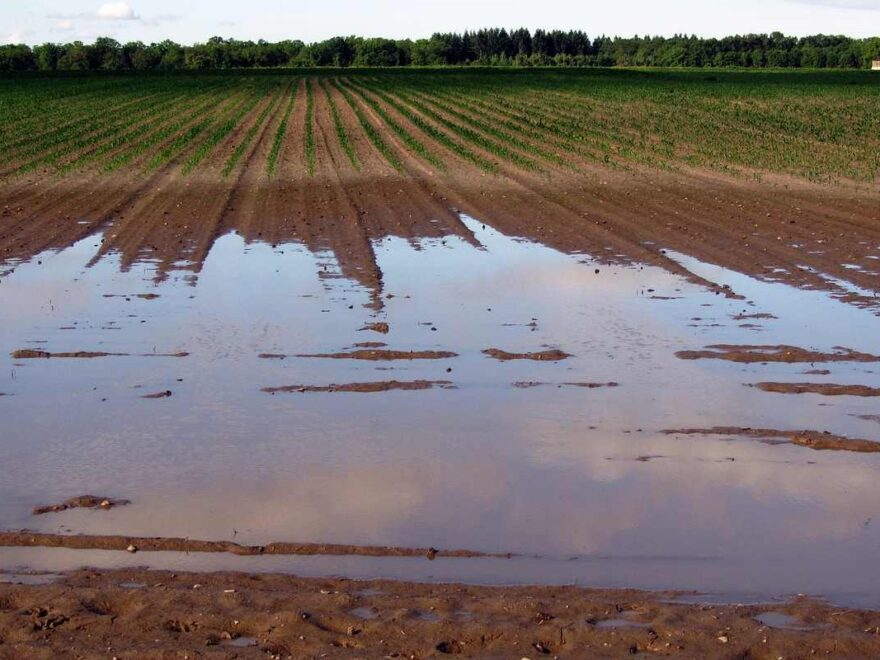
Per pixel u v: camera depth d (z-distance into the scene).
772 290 18.05
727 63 166.25
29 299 17.91
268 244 22.72
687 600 7.82
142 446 11.22
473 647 7.12
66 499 9.86
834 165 35.25
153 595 7.77
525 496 9.87
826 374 13.49
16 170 35.22
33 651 7.02
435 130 47.94
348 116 56.56
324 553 8.68
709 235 23.06
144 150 41.03
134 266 20.50
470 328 15.95
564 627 7.27
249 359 14.43
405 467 10.60
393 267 20.48
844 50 161.38
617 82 86.88
